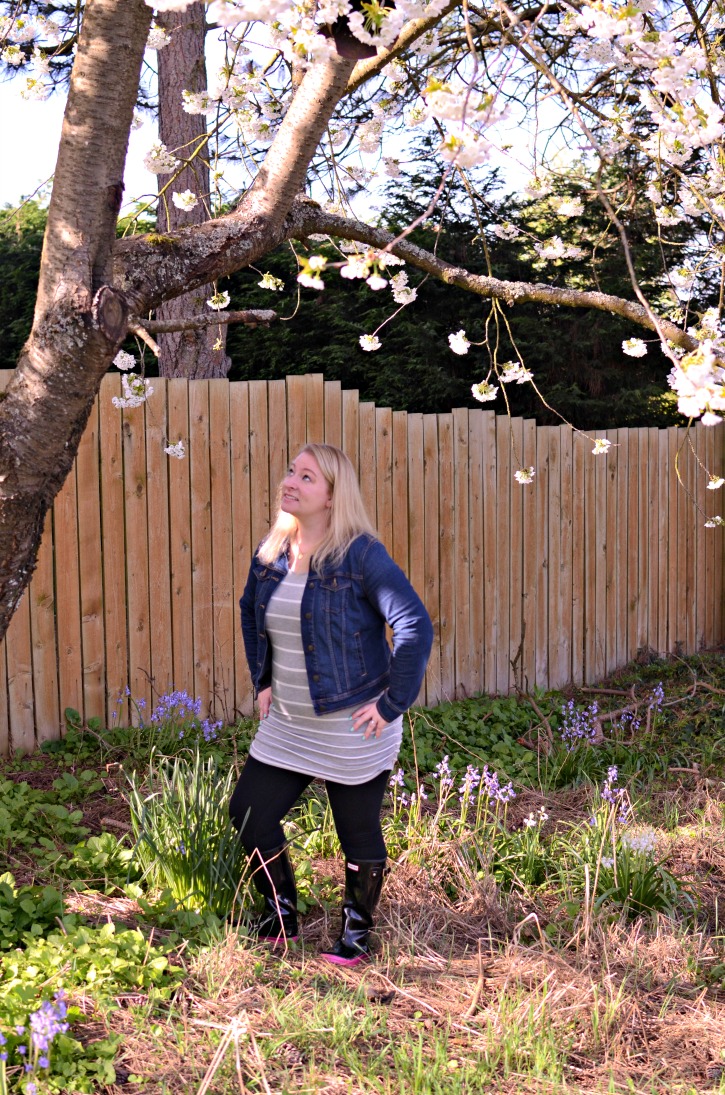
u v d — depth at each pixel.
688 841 4.48
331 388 5.88
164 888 3.50
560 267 10.74
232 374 11.77
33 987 2.70
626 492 7.81
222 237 2.82
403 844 4.08
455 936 3.51
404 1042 2.73
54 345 2.46
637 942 3.49
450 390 10.62
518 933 3.39
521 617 7.06
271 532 3.23
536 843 4.07
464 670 6.68
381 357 10.82
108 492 5.14
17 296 12.17
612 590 7.76
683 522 8.41
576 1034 2.93
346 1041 2.71
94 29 2.35
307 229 3.45
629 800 4.61
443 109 2.26
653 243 10.11
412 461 6.29
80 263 2.44
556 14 4.11
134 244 2.67
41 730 5.01
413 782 4.98
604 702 7.01
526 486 7.02
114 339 2.47
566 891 3.82
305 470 3.04
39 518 2.68
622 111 4.18
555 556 7.26
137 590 5.29
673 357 2.21
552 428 7.14
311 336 11.30
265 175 2.93
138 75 2.43
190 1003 2.87
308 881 3.70
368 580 3.00
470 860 3.91
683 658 8.30
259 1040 2.70
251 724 5.58
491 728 6.06
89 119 2.38
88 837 4.07
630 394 10.87
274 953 3.22
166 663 5.42
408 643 2.92
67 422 2.56
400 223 10.31
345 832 3.14
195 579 5.50
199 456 5.44
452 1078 2.59
